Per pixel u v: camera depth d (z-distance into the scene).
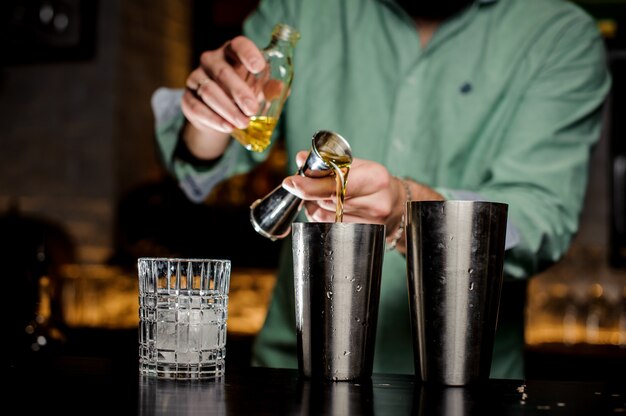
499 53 1.60
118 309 3.66
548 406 0.75
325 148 0.90
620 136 3.88
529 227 1.35
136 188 3.88
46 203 3.84
